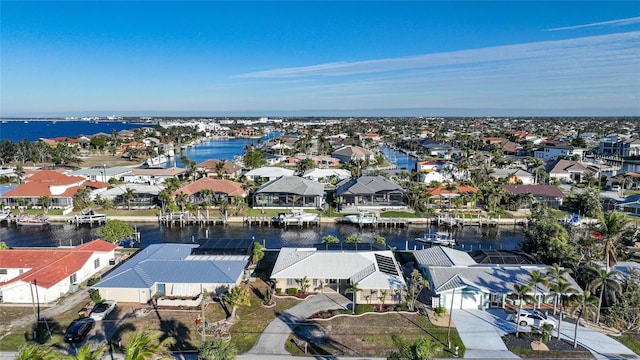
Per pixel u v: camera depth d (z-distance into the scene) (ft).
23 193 331.77
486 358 130.11
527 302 163.73
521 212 331.36
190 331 143.43
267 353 131.23
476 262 186.09
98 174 434.71
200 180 358.23
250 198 370.53
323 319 153.58
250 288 181.47
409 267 208.85
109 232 226.79
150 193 338.75
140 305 162.71
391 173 476.13
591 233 212.64
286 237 282.15
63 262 186.19
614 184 420.36
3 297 166.71
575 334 135.95
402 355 115.14
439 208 337.52
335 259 184.24
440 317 156.15
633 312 147.23
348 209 335.47
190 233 290.56
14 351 130.62
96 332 141.90
